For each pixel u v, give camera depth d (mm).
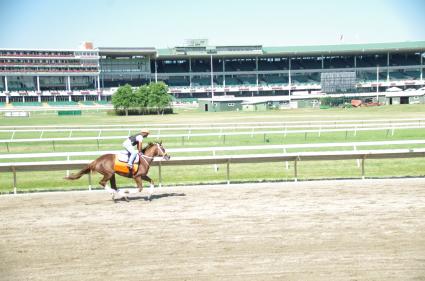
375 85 125312
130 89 83062
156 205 12352
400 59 136375
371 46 128875
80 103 115000
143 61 129500
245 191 14047
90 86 127312
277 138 32656
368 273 7547
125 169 12672
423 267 7758
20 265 8141
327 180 15672
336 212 11211
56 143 32438
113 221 10820
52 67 119188
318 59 136750
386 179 15523
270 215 11055
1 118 73000
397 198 12555
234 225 10273
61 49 119375
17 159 23844
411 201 12164
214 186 15016
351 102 95938
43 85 122562
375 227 9938
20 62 115938
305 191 13836
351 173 17328
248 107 95688
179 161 15508
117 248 8922
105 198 13469
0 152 27516
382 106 88312
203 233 9742
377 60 136000
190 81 130625
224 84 128625
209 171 18641
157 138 34000
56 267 8016
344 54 131375
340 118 55156
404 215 10812
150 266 7977
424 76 132750
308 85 128875
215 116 70000
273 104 102438
